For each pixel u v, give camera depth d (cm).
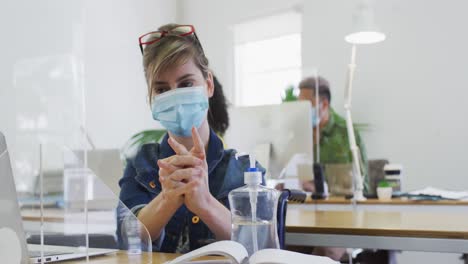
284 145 181
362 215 165
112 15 338
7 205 68
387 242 118
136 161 128
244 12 416
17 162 76
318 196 219
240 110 188
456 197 215
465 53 322
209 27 434
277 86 400
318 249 154
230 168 123
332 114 330
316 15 381
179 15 444
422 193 230
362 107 356
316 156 221
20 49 125
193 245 116
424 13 336
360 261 186
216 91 145
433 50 333
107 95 323
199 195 103
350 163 268
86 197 81
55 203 78
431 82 333
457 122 323
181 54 123
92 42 306
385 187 235
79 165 81
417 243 115
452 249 111
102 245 84
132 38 364
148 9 394
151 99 126
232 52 421
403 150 341
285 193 96
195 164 103
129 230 87
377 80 352
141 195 122
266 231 78
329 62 374
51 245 76
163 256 87
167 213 105
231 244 69
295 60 391
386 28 348
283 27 398
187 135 124
